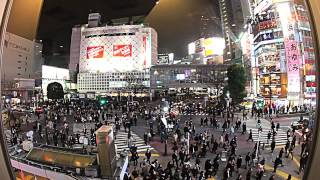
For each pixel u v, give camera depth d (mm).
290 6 30578
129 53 83688
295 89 28969
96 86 81500
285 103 30547
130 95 65438
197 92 62031
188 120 26312
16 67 27859
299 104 28297
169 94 61125
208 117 28062
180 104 37688
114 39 84188
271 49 35375
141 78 77062
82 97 70500
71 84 80312
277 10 32969
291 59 29703
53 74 63625
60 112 29750
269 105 29375
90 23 84062
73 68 87938
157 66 66000
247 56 46812
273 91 34250
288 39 30125
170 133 21234
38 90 43031
